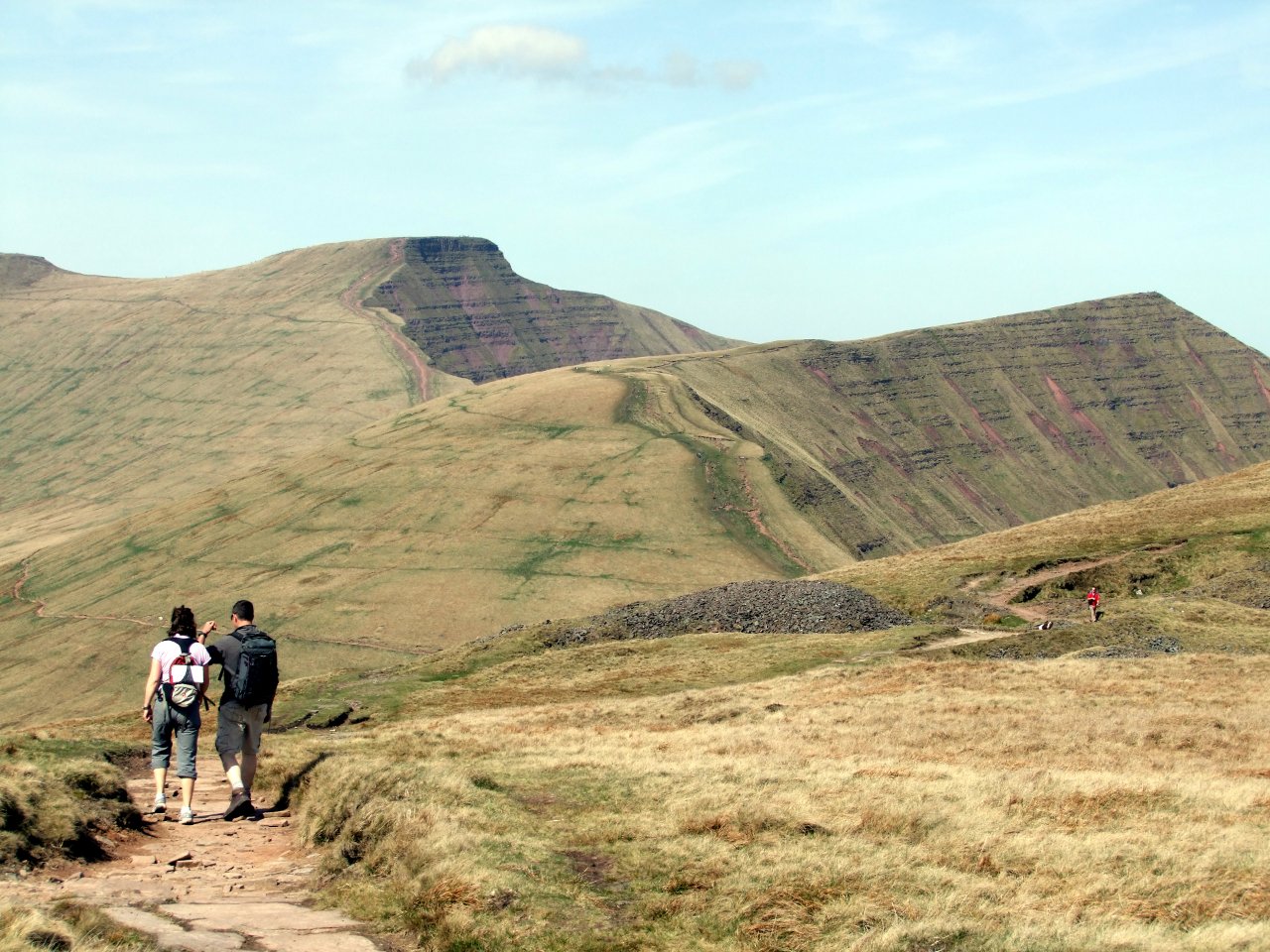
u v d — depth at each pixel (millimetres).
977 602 76562
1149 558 79688
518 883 14422
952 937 12781
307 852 17594
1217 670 41219
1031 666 44250
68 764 20125
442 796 18516
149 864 16625
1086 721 30891
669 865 15703
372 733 34906
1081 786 20406
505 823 17422
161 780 20031
